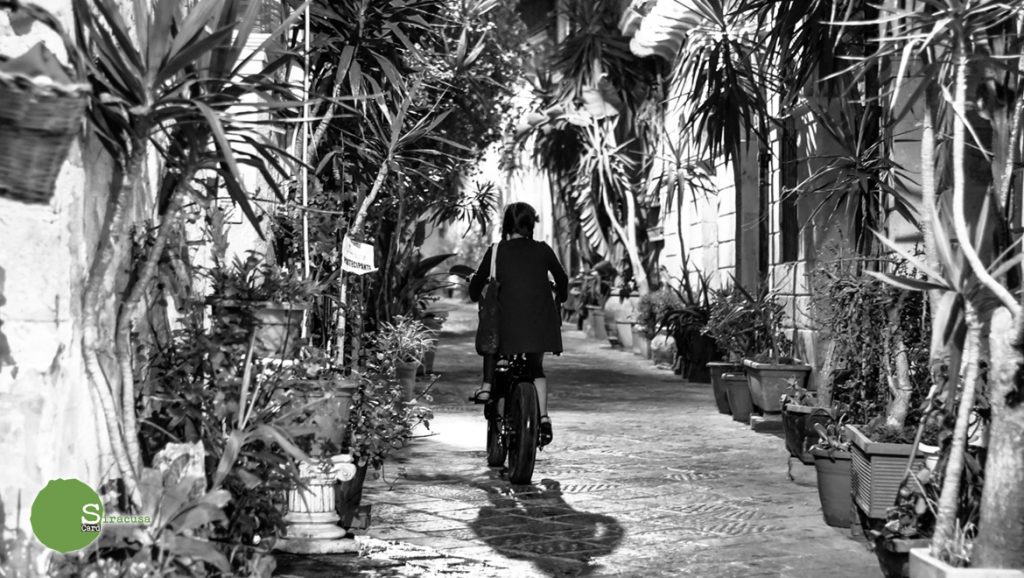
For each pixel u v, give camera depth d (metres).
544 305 8.62
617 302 22.94
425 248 40.31
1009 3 5.06
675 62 14.47
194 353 4.80
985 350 5.61
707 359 16.66
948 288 4.78
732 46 11.92
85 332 3.91
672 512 7.78
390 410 7.61
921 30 5.86
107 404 3.90
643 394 15.30
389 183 9.82
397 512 7.73
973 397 5.23
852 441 6.98
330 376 6.27
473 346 22.95
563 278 8.93
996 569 4.36
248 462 4.67
